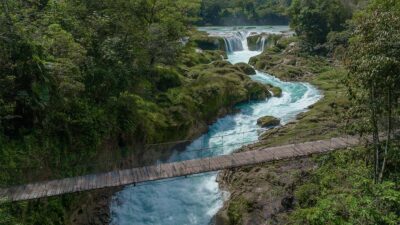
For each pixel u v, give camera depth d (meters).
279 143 25.50
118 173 18.72
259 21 100.88
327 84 42.72
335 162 20.94
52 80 19.27
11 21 18.88
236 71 41.84
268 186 20.95
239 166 19.55
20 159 17.38
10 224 14.38
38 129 18.59
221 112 34.00
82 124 20.53
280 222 18.25
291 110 35.34
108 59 24.47
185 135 28.75
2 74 17.61
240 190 21.70
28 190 16.48
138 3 32.19
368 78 14.53
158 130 26.45
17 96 17.86
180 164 19.73
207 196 22.81
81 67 22.14
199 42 62.03
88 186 17.19
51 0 26.42
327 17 61.19
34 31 20.92
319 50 57.47
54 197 17.89
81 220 19.77
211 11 94.31
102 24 25.59
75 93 20.64
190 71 40.50
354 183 16.80
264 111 35.41
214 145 28.75
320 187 19.12
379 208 13.98
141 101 27.25
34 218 16.56
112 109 23.38
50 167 18.78
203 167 19.30
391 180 17.05
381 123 18.09
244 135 30.23
